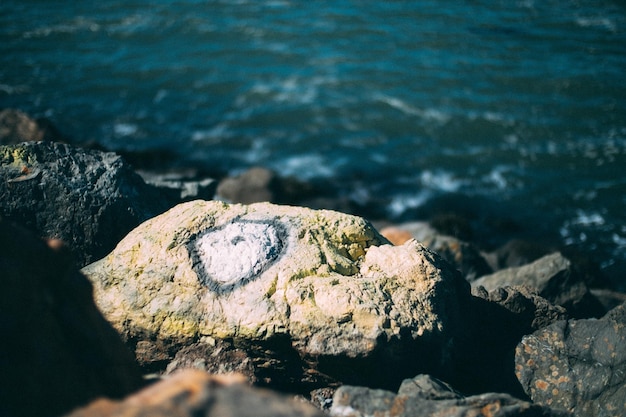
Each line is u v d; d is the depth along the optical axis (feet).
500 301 24.76
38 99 75.31
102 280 22.15
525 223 57.67
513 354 22.82
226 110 74.23
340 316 19.86
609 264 52.80
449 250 43.45
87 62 83.56
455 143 68.64
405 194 61.62
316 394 20.74
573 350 22.47
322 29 91.81
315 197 60.13
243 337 20.15
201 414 10.70
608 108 73.10
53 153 27.76
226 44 88.17
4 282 13.97
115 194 27.40
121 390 14.49
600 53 84.12
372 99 75.97
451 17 94.84
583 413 20.93
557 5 97.60
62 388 13.52
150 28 92.22
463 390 21.52
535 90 76.84
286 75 81.00
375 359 19.51
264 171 58.18
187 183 37.65
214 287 21.12
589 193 60.80
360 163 65.87
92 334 14.79
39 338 13.89
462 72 80.79
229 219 23.32
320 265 21.47
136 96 76.64
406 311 20.40
